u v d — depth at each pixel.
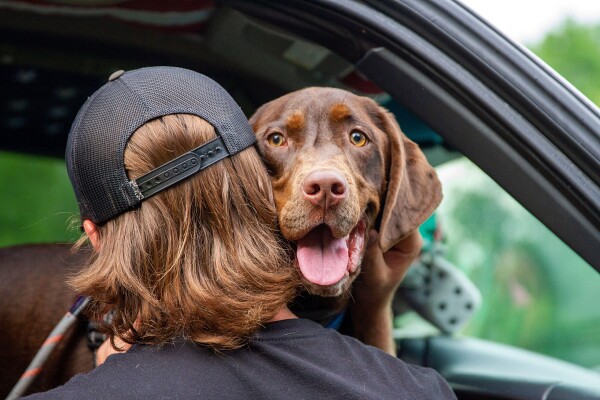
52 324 2.58
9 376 2.60
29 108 2.93
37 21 2.35
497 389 2.39
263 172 1.67
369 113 2.29
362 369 1.50
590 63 12.09
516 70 1.59
